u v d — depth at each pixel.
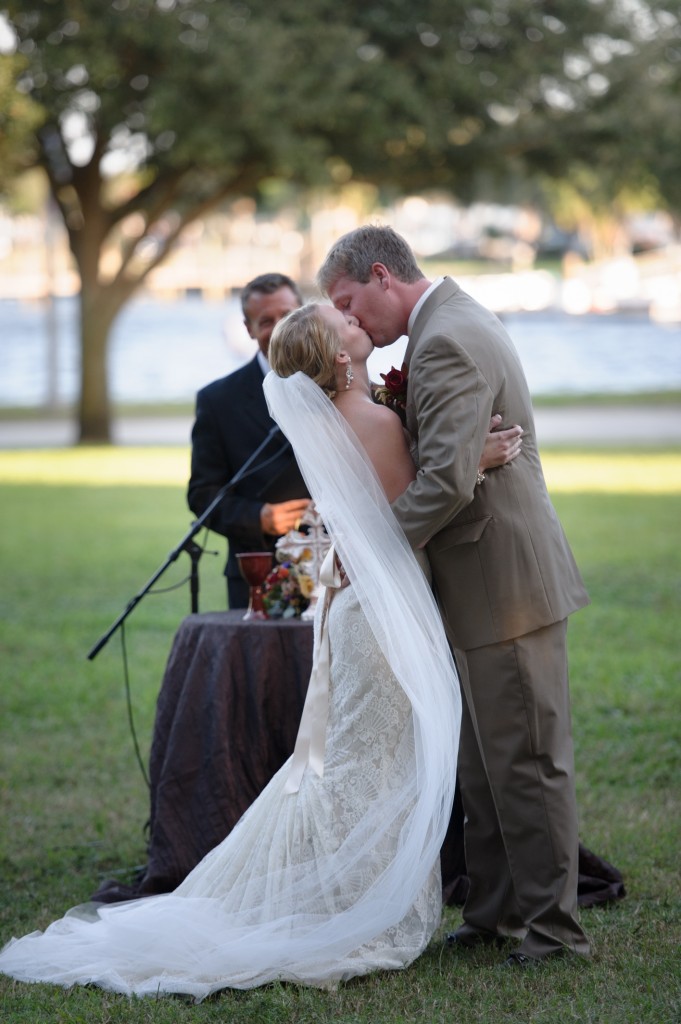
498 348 6.45
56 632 15.74
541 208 66.94
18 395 70.50
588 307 106.38
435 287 6.57
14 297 137.75
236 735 7.59
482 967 6.54
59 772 10.48
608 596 16.97
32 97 35.31
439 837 6.34
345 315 6.73
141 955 6.60
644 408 53.84
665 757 10.23
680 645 14.12
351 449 6.46
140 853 8.71
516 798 6.49
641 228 124.31
